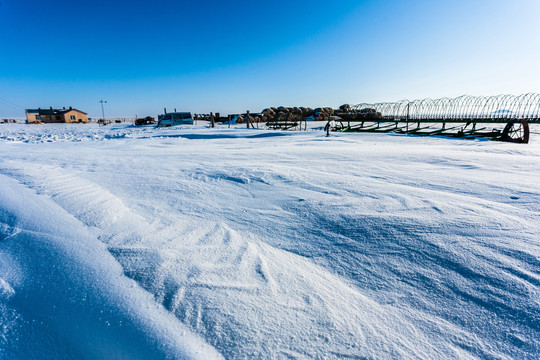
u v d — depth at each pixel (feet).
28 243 5.47
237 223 7.18
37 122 173.17
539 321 3.84
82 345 3.39
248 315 3.93
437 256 5.37
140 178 11.68
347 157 16.93
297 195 9.13
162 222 7.05
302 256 5.70
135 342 3.40
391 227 6.46
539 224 6.28
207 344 3.45
